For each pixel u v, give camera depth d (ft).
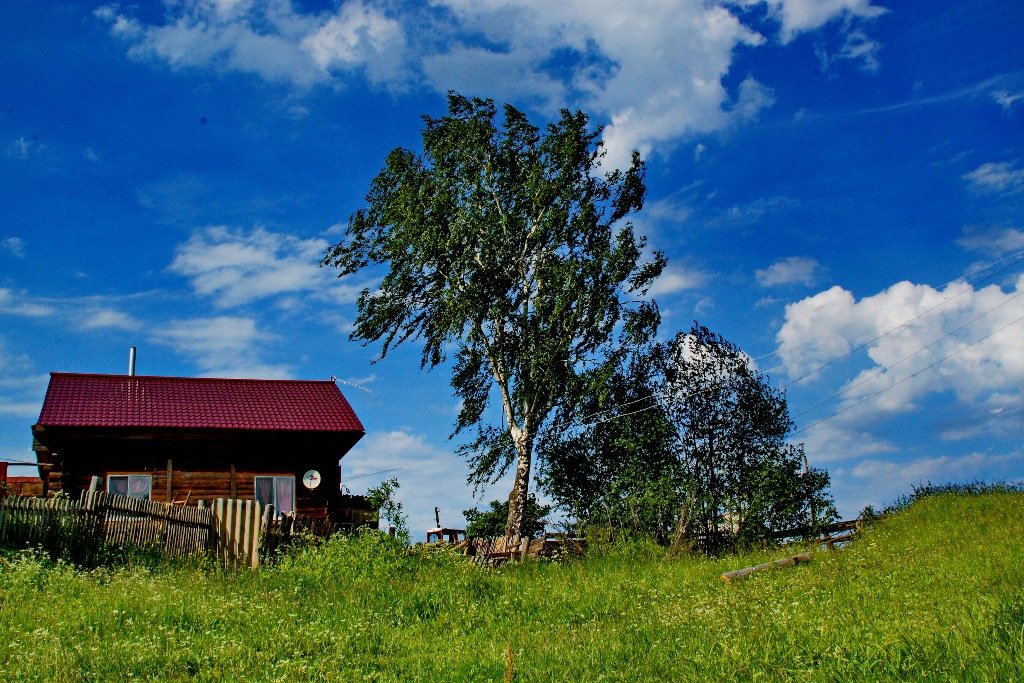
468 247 100.42
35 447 94.68
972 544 55.31
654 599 52.70
